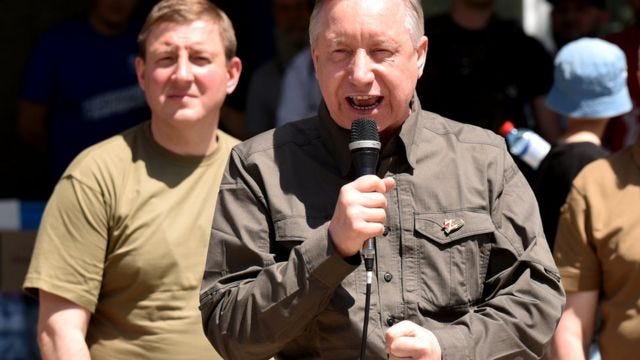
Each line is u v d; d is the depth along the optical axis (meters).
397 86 4.52
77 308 6.11
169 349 6.11
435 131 4.83
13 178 11.94
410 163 4.70
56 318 6.09
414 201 4.67
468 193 4.68
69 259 6.10
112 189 6.19
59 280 6.08
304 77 9.76
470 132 4.86
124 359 6.14
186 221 6.24
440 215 4.64
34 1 12.48
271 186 4.67
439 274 4.59
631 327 6.00
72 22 10.64
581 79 7.35
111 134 10.64
